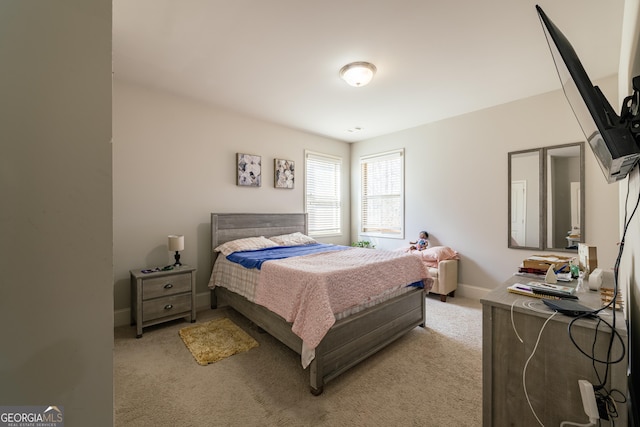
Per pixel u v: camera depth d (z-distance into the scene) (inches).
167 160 125.0
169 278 110.6
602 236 109.8
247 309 105.7
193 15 73.9
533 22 76.5
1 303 16.8
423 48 88.9
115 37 83.4
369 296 86.1
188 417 62.3
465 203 149.2
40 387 17.9
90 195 19.3
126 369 81.0
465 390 71.9
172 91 122.0
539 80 111.0
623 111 36.4
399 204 179.8
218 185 140.8
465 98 128.5
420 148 167.9
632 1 48.4
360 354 82.3
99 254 19.7
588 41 84.0
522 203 130.0
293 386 73.5
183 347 94.3
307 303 74.3
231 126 145.4
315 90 119.7
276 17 74.7
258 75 106.9
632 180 56.2
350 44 86.8
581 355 42.6
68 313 18.7
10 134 16.9
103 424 19.8
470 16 74.2
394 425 60.3
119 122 112.9
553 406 45.1
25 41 17.3
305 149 180.4
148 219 120.0
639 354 47.3
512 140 132.6
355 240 205.3
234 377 77.3
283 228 163.6
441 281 138.9
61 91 18.3
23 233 17.3
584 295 54.3
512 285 61.4
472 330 107.9
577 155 115.6
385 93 122.6
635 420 42.5
